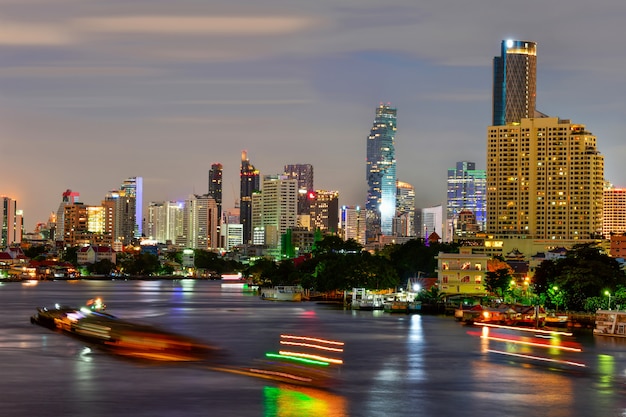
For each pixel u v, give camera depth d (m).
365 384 138.25
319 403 122.69
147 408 118.06
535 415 118.50
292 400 124.00
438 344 191.25
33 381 136.88
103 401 122.06
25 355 166.00
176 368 150.25
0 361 157.50
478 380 143.25
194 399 123.62
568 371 153.00
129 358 163.00
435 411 119.69
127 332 173.88
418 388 135.50
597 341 198.75
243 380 138.75
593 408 123.06
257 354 170.75
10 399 123.44
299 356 168.62
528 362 163.38
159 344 168.62
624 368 156.88
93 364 154.25
